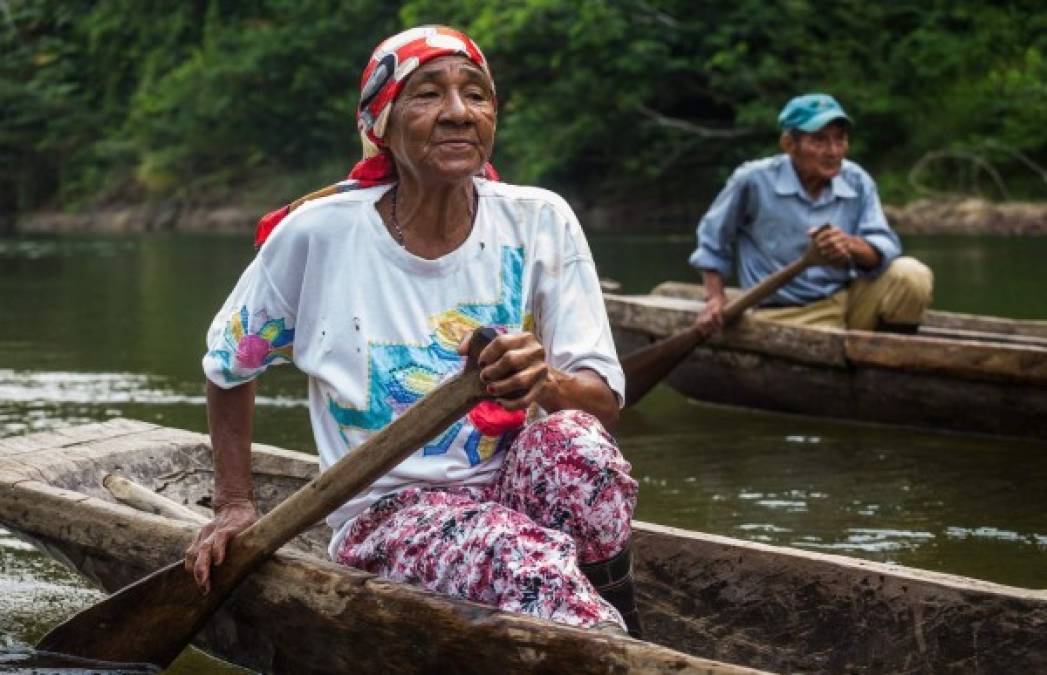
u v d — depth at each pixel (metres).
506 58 22.02
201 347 8.36
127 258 16.95
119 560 3.05
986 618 2.70
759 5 20.69
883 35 21.03
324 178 26.62
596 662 2.22
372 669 2.58
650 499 4.68
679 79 21.44
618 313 6.58
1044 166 19.88
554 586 2.40
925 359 5.67
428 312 2.67
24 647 3.25
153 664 2.88
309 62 26.77
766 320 6.06
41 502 3.18
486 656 2.36
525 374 2.24
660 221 21.97
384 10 26.41
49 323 9.73
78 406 6.32
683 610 3.06
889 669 2.81
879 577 2.83
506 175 23.92
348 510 2.72
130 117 30.50
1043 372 5.40
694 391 6.53
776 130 20.72
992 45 21.30
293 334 2.75
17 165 30.97
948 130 20.25
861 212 6.31
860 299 6.33
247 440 2.81
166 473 3.72
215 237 22.28
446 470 2.65
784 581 2.94
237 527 2.71
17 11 33.62
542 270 2.73
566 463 2.56
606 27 20.39
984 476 4.95
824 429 5.89
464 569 2.48
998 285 10.67
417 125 2.57
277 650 2.76
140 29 31.58
